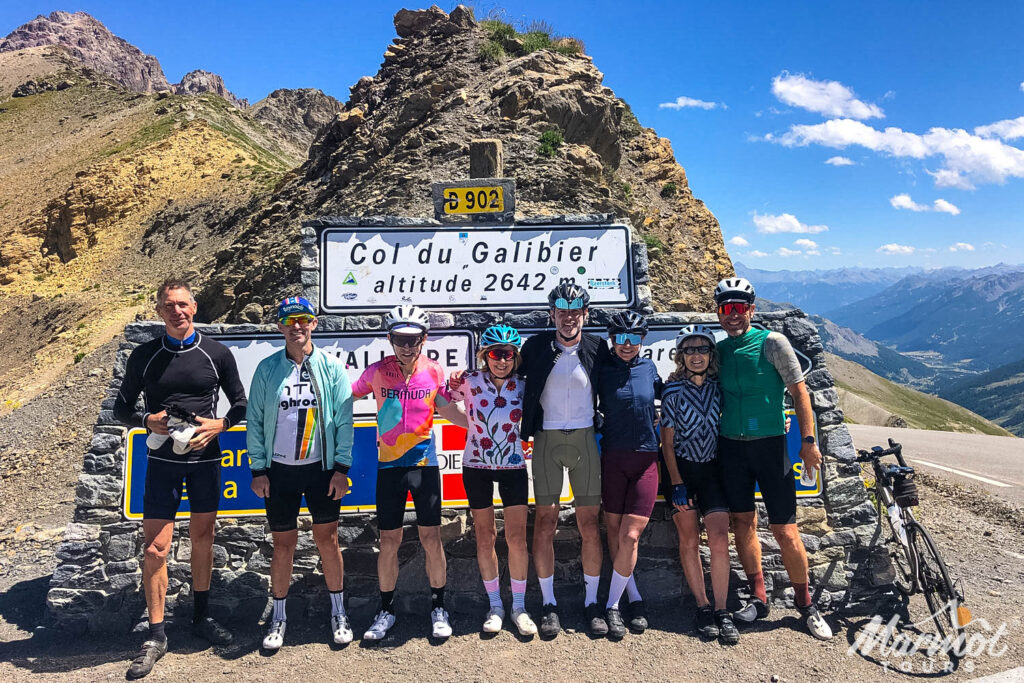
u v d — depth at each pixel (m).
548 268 5.93
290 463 4.32
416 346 4.36
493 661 4.16
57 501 9.62
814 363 5.51
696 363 4.60
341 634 4.44
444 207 5.96
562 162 16.41
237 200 44.81
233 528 4.99
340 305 5.79
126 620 4.77
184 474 4.36
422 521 4.46
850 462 5.30
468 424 4.55
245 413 4.55
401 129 20.02
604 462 4.58
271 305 15.48
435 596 4.54
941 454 14.45
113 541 4.86
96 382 19.00
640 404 4.48
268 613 4.88
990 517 8.22
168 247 43.03
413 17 25.70
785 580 5.04
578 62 21.53
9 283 47.62
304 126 114.81
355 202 17.30
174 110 83.50
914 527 4.73
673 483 4.67
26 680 4.00
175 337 4.31
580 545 5.18
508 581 5.09
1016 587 5.62
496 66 20.92
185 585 4.86
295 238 17.95
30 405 18.78
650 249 17.17
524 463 4.51
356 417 5.28
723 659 4.19
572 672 4.02
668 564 5.14
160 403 4.26
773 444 4.57
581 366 4.52
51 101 121.50
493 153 7.21
